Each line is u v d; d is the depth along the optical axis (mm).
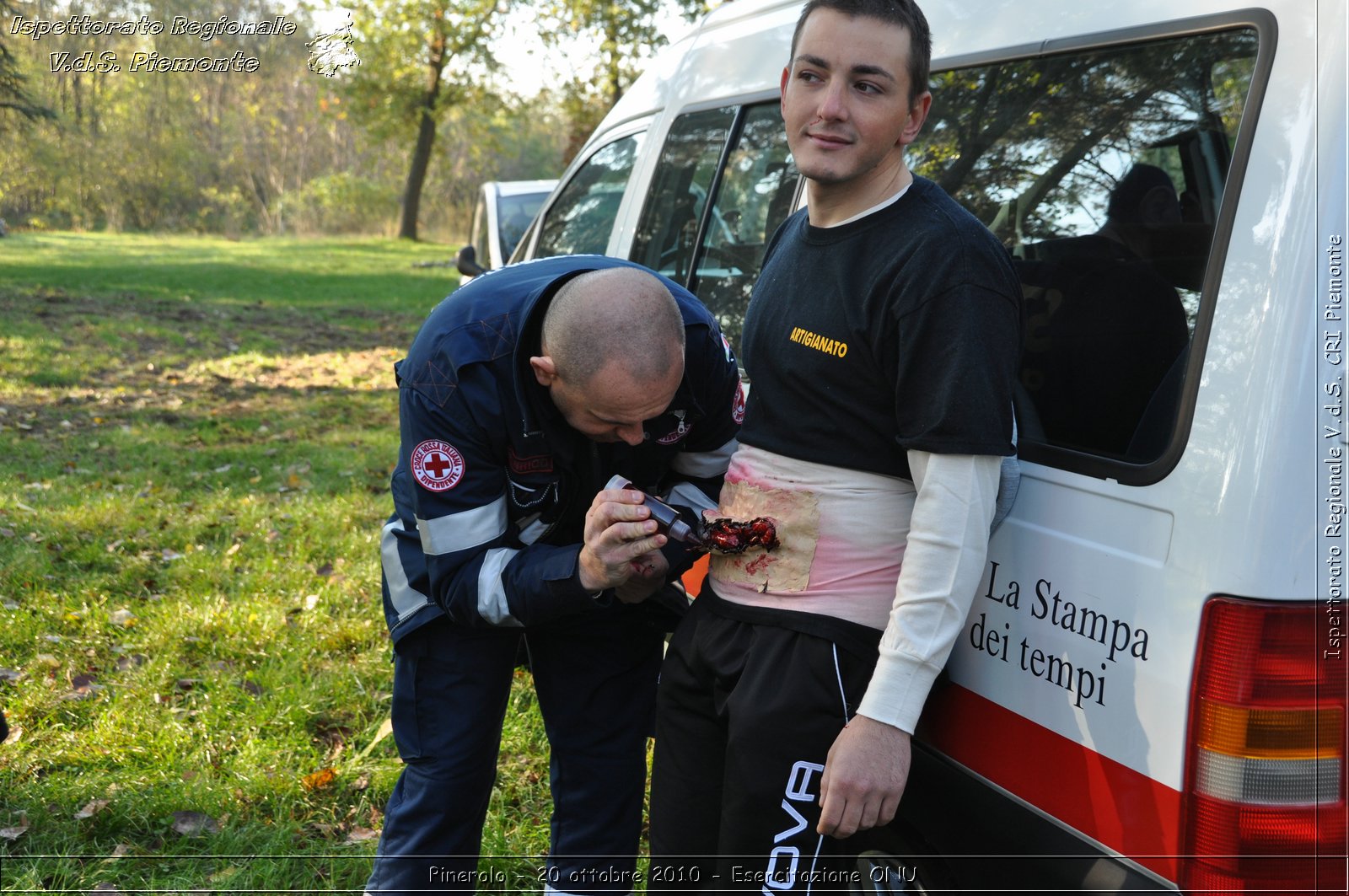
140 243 25438
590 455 1999
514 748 3133
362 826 2768
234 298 14453
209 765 2928
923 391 1513
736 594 1797
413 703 2105
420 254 25062
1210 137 1585
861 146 1581
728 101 3037
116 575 4293
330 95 27797
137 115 31812
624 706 2252
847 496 1677
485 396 1873
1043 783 1670
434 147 30969
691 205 3148
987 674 1779
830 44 1578
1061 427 1756
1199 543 1452
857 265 1617
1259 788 1411
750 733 1710
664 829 1970
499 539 1956
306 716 3213
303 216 34812
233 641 3662
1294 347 1389
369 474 5977
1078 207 1820
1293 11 1481
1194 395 1496
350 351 10648
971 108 2088
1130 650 1533
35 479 5598
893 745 1539
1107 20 1803
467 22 25328
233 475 5840
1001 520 1731
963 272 1494
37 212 31875
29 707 3172
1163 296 1625
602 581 1814
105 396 7863
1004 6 2049
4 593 4000
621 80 22688
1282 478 1385
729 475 1865
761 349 1772
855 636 1673
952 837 1881
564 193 4230
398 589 2086
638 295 1721
